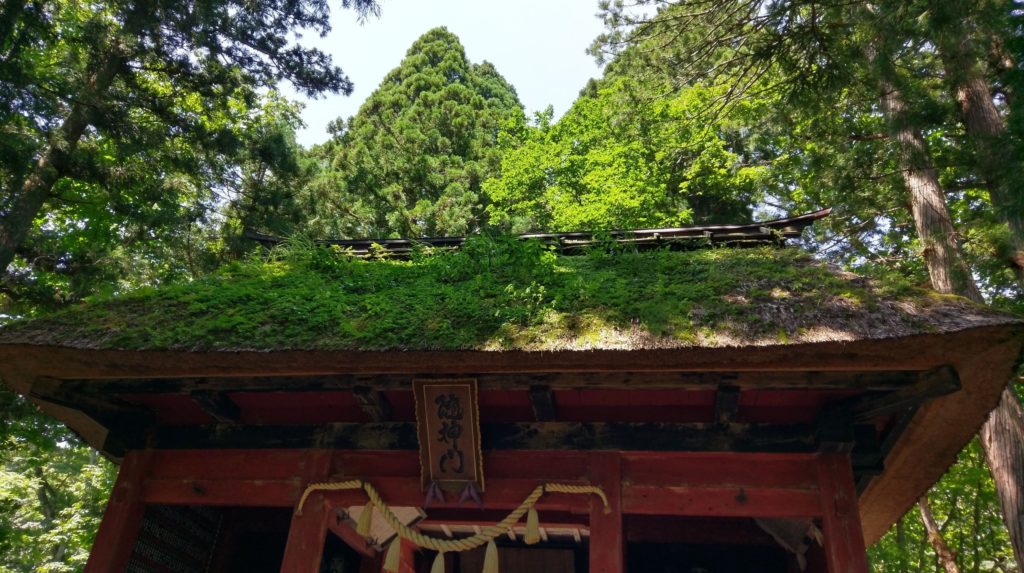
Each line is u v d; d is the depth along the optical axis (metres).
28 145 10.84
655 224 19.97
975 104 10.56
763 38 10.71
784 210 18.97
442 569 5.49
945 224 10.78
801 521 6.53
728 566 7.80
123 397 6.43
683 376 5.18
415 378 5.46
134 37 12.24
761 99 14.99
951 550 15.33
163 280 16.61
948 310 4.65
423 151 26.98
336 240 9.13
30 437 13.16
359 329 5.51
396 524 5.69
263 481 6.16
